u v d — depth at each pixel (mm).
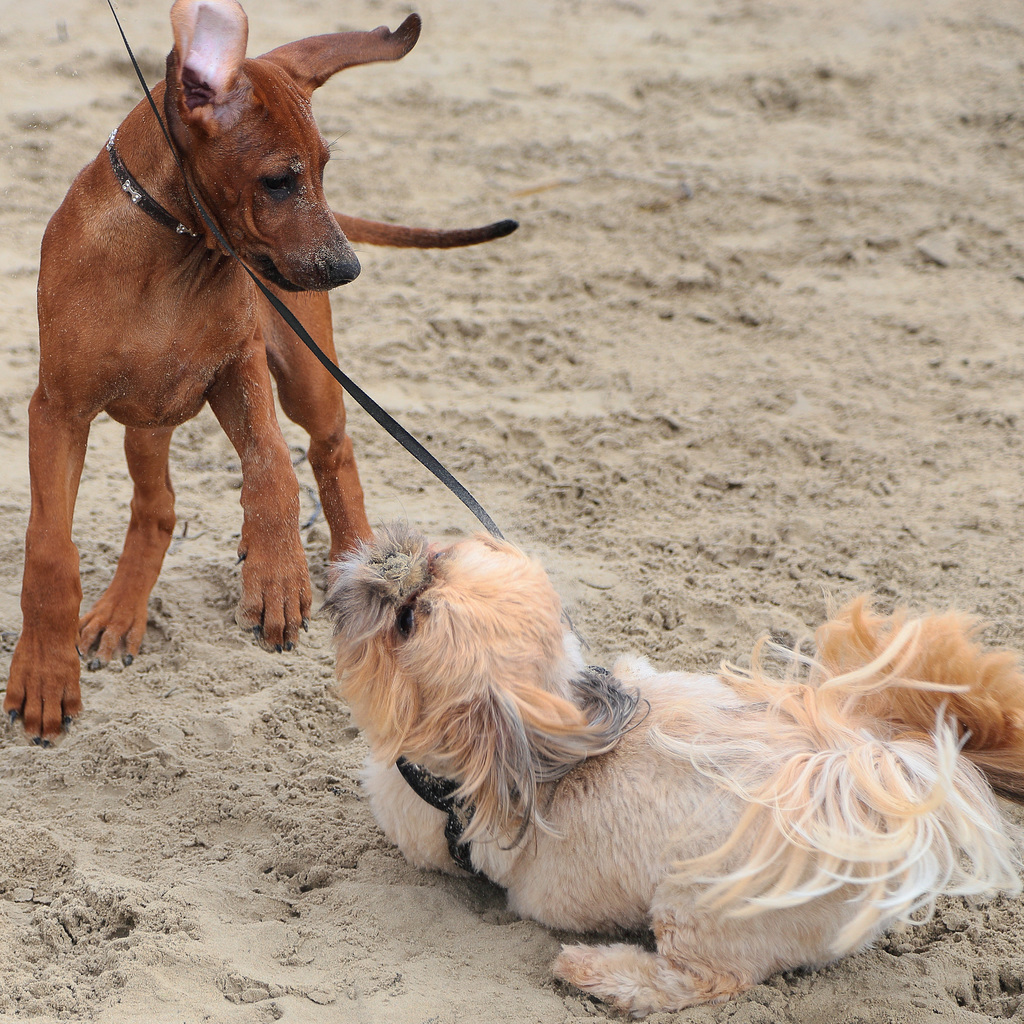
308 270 2590
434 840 2580
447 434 3527
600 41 6645
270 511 2688
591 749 2432
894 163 5352
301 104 2602
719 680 2578
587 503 3359
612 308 4223
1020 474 3428
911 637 2473
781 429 3555
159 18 6121
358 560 2463
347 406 3594
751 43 6664
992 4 7250
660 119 5762
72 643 2639
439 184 5000
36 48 5707
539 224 4727
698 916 2434
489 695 2395
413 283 4316
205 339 2678
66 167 4824
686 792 2438
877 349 3971
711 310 4238
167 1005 2436
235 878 2619
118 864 2637
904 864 2355
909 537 3260
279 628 2670
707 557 3223
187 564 3164
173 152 2576
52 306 2631
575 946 2490
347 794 2748
